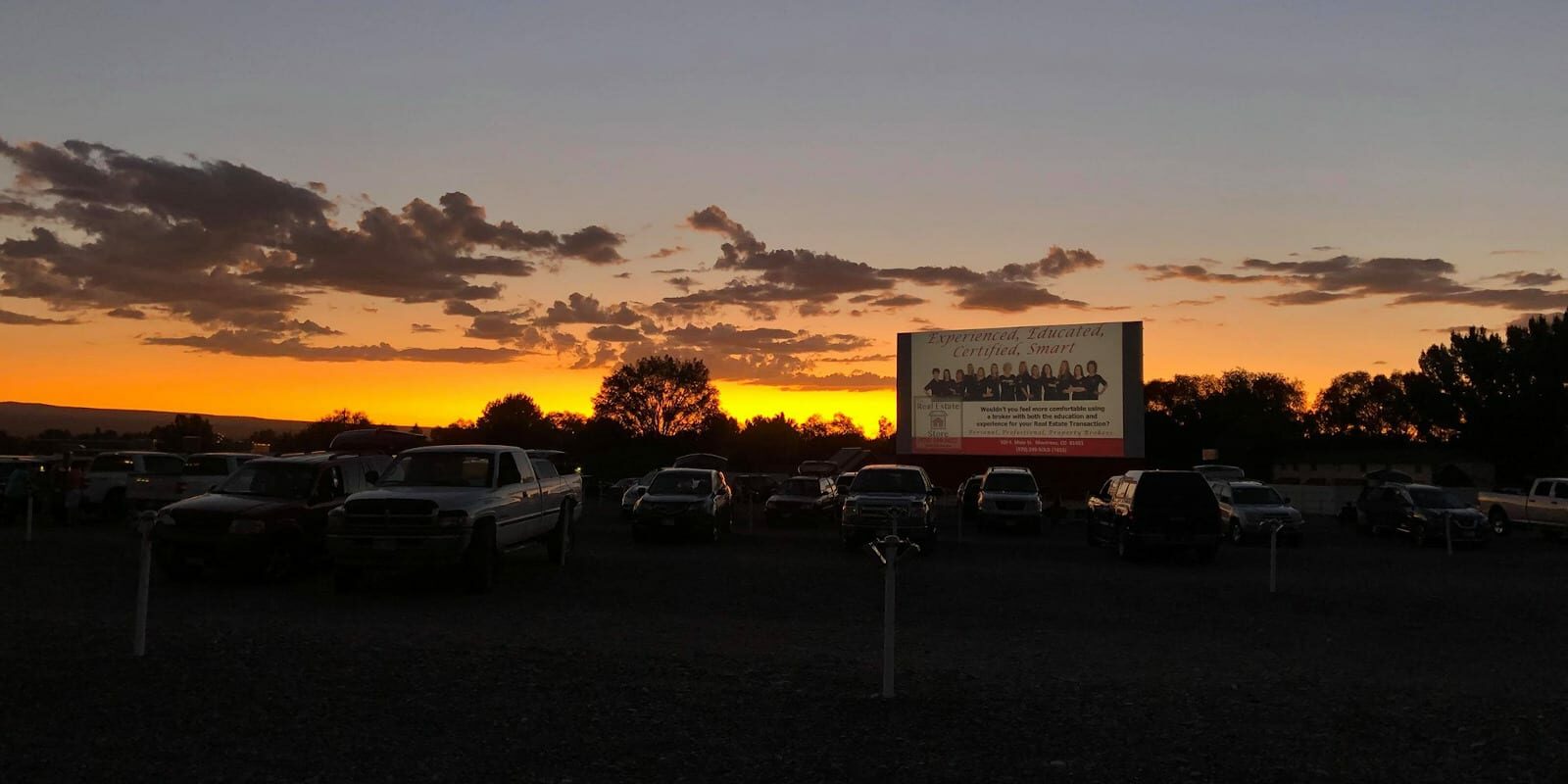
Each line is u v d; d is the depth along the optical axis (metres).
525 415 106.50
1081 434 46.25
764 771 6.95
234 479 18.42
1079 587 18.34
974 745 7.62
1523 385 63.81
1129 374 45.44
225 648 10.88
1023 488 34.44
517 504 17.80
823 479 38.03
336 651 10.84
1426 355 70.94
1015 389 47.75
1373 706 9.01
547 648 11.31
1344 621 14.47
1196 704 9.01
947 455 49.16
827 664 10.62
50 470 30.47
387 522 15.47
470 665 10.22
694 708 8.66
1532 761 7.33
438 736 7.69
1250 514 29.53
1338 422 121.44
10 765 6.82
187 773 6.73
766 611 14.82
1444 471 70.94
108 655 10.39
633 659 10.77
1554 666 11.10
